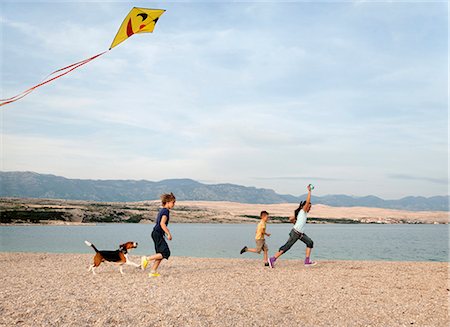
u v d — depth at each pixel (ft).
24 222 322.34
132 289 33.55
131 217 421.59
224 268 48.14
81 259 56.65
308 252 50.31
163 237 40.91
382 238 195.72
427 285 37.22
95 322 23.52
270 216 588.09
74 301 28.63
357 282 38.47
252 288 34.76
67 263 51.96
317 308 27.94
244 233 227.61
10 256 59.88
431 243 153.89
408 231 317.83
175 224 473.67
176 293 31.96
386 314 26.66
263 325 23.49
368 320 25.16
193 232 245.65
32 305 27.25
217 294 31.76
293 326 23.54
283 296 31.60
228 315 25.43
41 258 57.82
